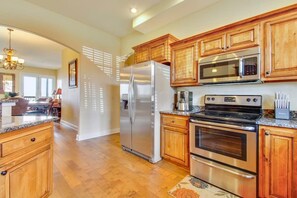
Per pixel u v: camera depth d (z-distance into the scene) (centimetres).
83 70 373
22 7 272
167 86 279
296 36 160
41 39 454
